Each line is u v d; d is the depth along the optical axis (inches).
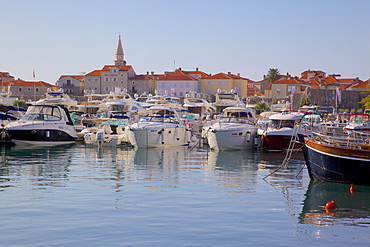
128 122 1466.5
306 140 760.3
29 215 519.5
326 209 567.2
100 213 530.6
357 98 3432.6
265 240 447.2
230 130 1215.6
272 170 880.3
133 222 496.1
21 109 1815.9
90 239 441.4
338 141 746.2
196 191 661.3
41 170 847.7
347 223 506.9
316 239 452.4
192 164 959.6
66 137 1364.4
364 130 1386.6
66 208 551.2
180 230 471.2
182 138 1359.5
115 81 4244.6
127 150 1228.5
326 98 3344.0
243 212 545.0
